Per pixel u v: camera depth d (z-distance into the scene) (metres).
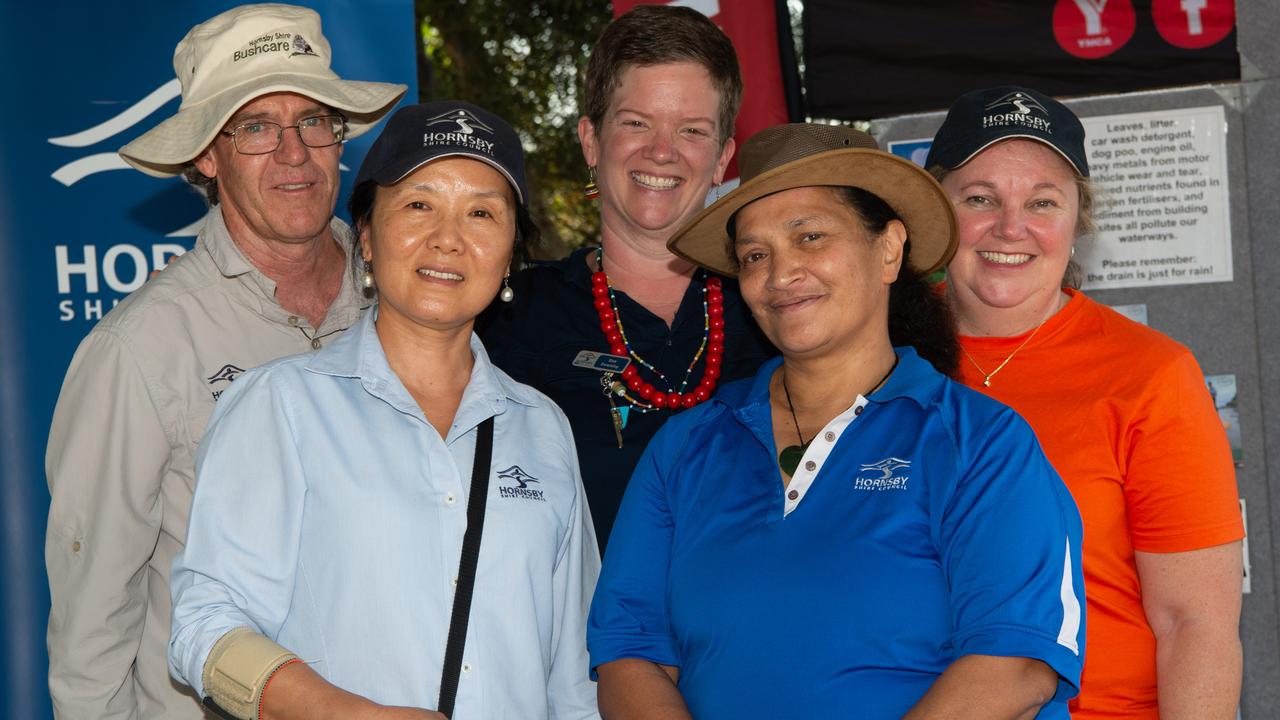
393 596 2.21
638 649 2.41
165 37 3.92
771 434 2.40
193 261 3.02
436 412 2.44
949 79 4.27
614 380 3.14
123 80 3.90
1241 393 4.07
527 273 3.35
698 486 2.44
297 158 2.95
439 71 9.04
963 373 2.89
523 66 8.88
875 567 2.12
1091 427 2.67
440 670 2.21
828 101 4.36
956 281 2.93
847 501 2.21
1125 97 4.14
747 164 2.48
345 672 2.19
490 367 2.52
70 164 3.87
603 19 8.62
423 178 2.32
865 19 4.31
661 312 3.27
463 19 8.63
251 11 3.07
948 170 2.91
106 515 2.79
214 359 2.92
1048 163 2.82
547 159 8.89
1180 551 2.56
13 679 3.75
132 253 3.92
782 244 2.35
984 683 1.99
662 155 3.14
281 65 2.98
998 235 2.83
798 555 2.19
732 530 2.31
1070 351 2.82
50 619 2.87
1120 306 4.18
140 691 2.89
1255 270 4.06
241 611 2.18
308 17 3.09
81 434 2.81
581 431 3.07
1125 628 2.63
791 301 2.33
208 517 2.22
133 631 2.84
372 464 2.28
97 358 2.84
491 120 2.37
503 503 2.36
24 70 3.83
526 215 2.50
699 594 2.29
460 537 2.29
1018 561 2.07
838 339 2.33
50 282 3.86
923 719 1.98
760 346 3.21
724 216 2.50
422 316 2.35
